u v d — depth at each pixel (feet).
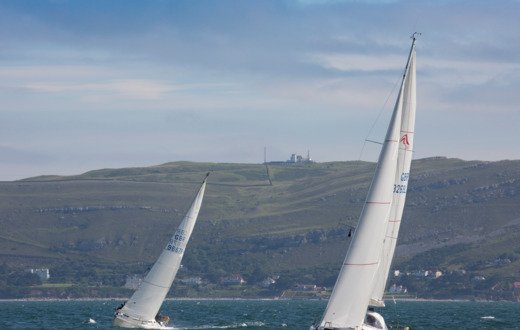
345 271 585.22
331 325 584.40
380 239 584.81
